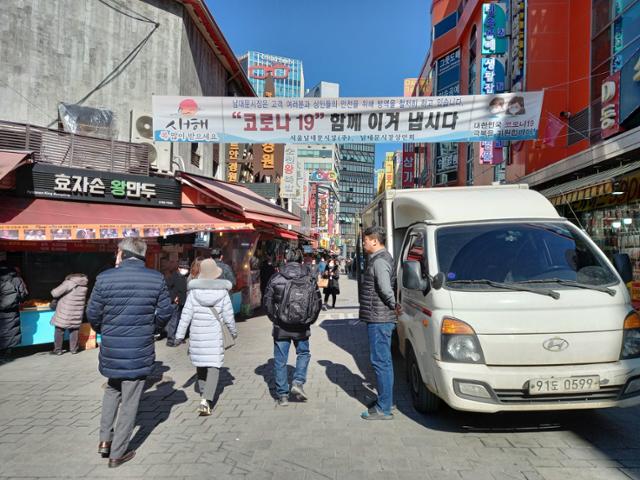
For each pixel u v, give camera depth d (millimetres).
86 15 12156
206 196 10984
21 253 8852
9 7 11156
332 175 91125
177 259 11477
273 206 14961
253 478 3365
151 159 10383
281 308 4984
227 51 16500
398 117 9656
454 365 3793
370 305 4574
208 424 4500
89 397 5418
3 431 4336
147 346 3732
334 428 4348
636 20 9820
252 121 9766
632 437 3979
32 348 8445
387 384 4520
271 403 5148
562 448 3781
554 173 11625
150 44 12992
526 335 3758
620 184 7840
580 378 3623
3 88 11062
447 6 28594
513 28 14664
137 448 3938
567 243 4590
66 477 3408
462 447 3842
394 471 3434
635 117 8953
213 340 4828
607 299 3977
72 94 11945
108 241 9688
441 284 4250
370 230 4688
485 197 5383
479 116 9570
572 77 13320
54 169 8836
